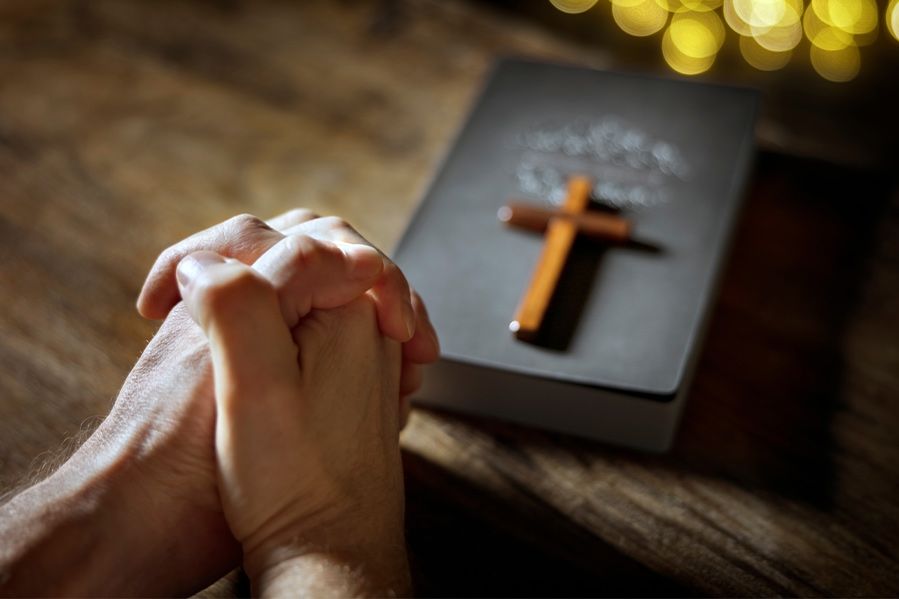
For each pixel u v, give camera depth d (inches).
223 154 26.7
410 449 21.1
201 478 17.6
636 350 20.8
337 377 18.0
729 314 23.2
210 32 30.1
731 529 19.9
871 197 25.5
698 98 25.8
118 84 28.5
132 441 17.5
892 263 24.0
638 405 20.4
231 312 16.8
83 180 26.0
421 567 19.5
